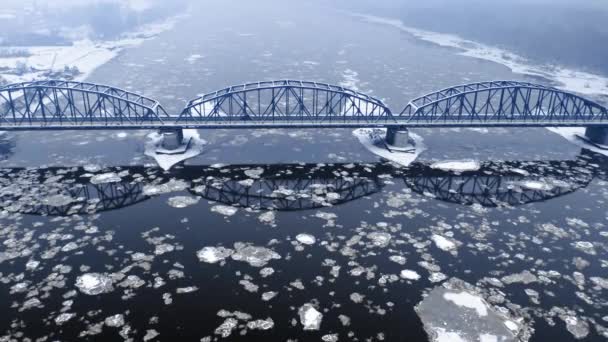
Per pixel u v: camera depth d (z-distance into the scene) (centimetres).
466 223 4050
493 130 6612
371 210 4241
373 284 3244
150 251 3541
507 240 3809
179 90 8575
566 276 3372
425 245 3716
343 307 3020
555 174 5122
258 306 3008
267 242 3694
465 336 2805
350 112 7238
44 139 5800
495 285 3259
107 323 2834
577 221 4103
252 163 5212
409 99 8388
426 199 4472
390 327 2862
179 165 5103
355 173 5022
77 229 3809
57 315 2891
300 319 2908
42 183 4594
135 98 7906
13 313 2897
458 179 4941
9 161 5097
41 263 3372
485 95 8981
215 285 3191
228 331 2797
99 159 5203
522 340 2783
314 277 3300
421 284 3253
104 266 3353
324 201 4394
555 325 2906
